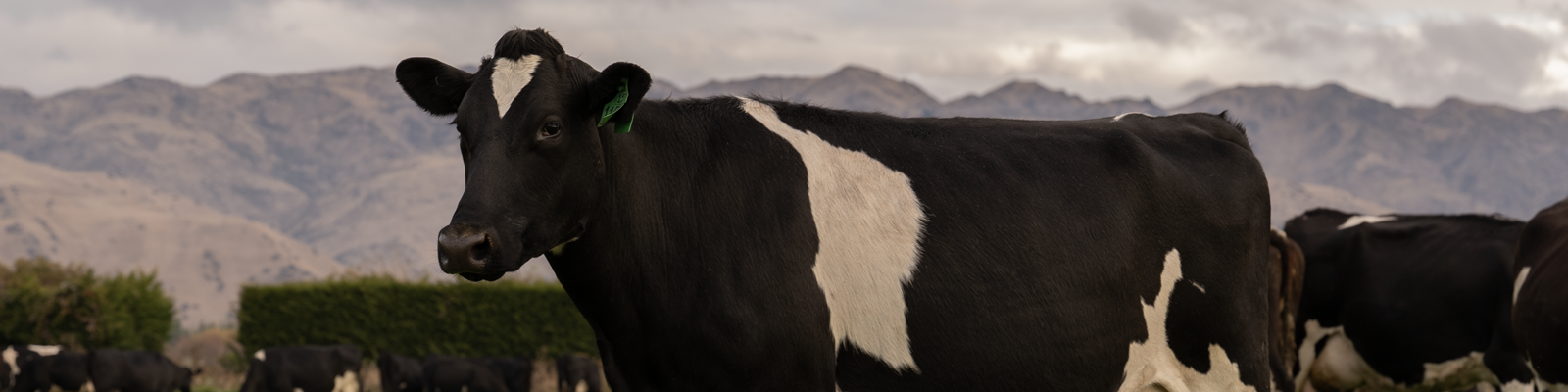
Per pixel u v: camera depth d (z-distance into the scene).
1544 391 6.44
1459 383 8.70
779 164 4.37
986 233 4.41
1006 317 4.38
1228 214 4.86
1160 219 4.72
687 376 4.21
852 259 4.29
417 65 4.29
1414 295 8.71
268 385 14.75
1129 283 4.63
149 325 19.81
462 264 3.66
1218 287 4.81
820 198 4.33
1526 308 6.48
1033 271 4.42
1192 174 4.85
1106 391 4.63
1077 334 4.48
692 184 4.33
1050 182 4.58
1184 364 4.82
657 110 4.44
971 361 4.36
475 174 3.80
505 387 15.49
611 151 4.16
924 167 4.49
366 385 17.09
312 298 19.16
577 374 15.09
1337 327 9.12
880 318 4.31
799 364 4.19
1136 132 4.94
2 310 18.69
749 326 4.12
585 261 4.19
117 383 14.95
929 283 4.32
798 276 4.20
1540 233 6.67
